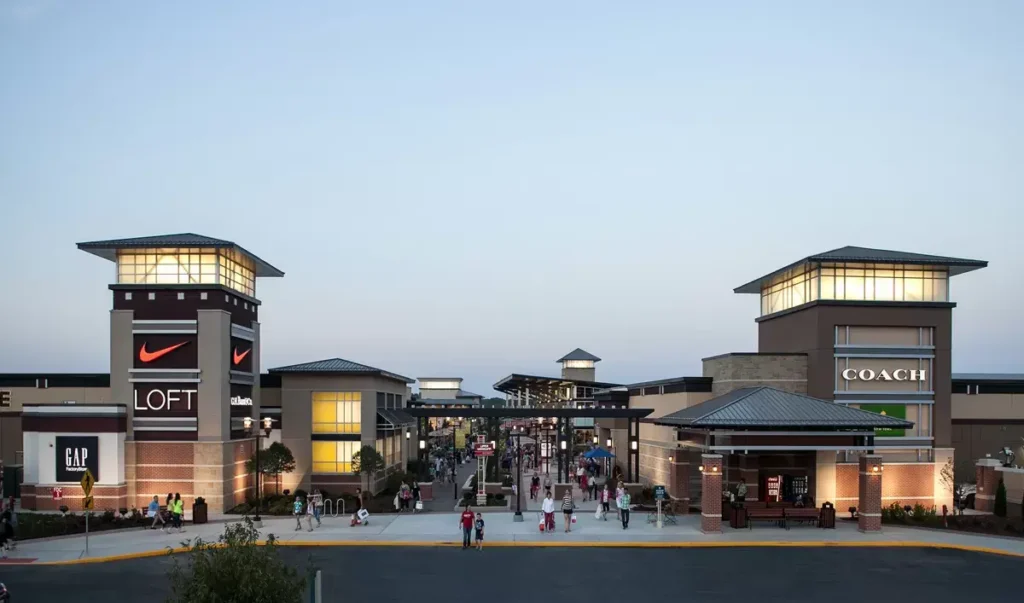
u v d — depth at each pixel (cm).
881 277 4378
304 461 4872
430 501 4672
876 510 3578
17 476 4653
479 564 2898
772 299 5078
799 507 3797
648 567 2856
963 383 4884
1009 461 4391
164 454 4181
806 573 2769
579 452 7575
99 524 3625
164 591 2462
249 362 4709
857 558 3048
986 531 3606
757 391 4016
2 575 2714
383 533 3497
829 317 4297
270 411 4988
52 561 2911
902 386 4316
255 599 1407
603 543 3272
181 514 3656
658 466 5097
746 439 3738
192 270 4325
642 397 5725
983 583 2634
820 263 4334
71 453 4078
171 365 4225
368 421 4912
